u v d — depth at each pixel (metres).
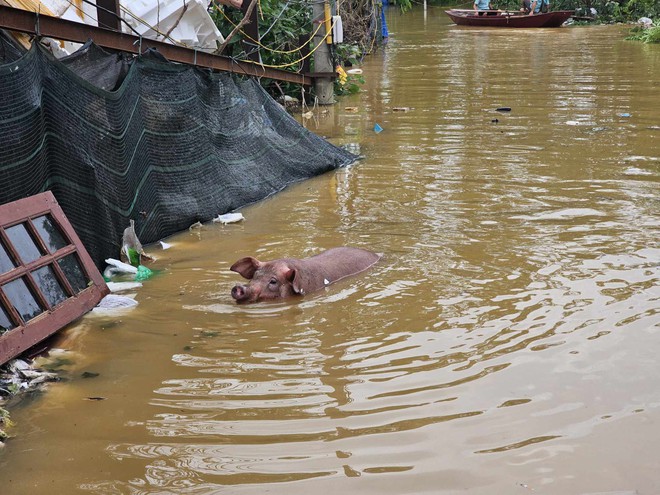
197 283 7.21
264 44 16.59
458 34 34.78
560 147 12.53
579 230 8.22
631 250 7.52
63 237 6.64
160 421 4.70
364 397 4.89
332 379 5.16
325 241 8.28
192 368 5.42
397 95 18.80
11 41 7.31
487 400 4.81
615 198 9.45
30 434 4.60
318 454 4.27
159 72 9.02
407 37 34.09
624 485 3.94
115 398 5.01
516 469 4.09
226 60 11.59
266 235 8.63
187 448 4.39
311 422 4.61
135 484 4.07
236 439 4.46
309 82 17.39
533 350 5.47
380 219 9.01
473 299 6.47
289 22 17.66
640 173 10.70
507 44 29.61
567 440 4.34
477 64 24.05
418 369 5.25
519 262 7.31
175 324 6.24
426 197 9.87
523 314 6.11
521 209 9.12
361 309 6.40
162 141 8.93
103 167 7.79
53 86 7.27
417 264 7.42
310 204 9.85
